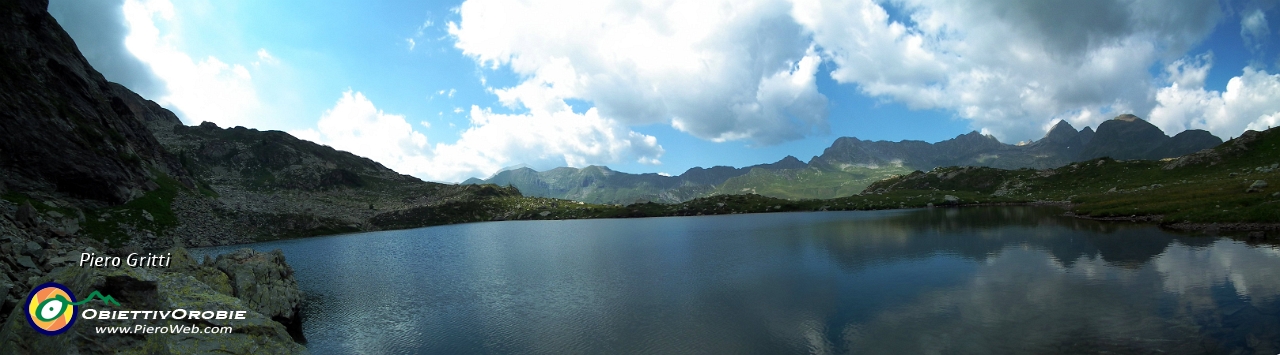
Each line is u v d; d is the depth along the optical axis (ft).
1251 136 531.09
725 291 147.64
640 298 143.33
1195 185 387.55
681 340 103.81
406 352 103.71
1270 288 110.93
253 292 123.95
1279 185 247.91
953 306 116.88
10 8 335.88
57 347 58.70
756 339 102.22
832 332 103.86
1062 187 653.71
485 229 543.39
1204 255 152.87
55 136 275.59
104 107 368.68
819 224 408.87
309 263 243.40
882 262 184.65
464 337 112.27
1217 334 86.33
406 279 188.96
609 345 102.73
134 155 356.18
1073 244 197.88
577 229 495.82
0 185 233.14
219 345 77.36
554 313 130.11
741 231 370.12
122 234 273.75
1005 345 89.40
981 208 533.55
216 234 344.28
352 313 135.95
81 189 275.39
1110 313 102.47
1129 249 175.01
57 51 363.15
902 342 94.99
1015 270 153.17
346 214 632.79
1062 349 85.40
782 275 168.86
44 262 108.17
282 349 87.86
